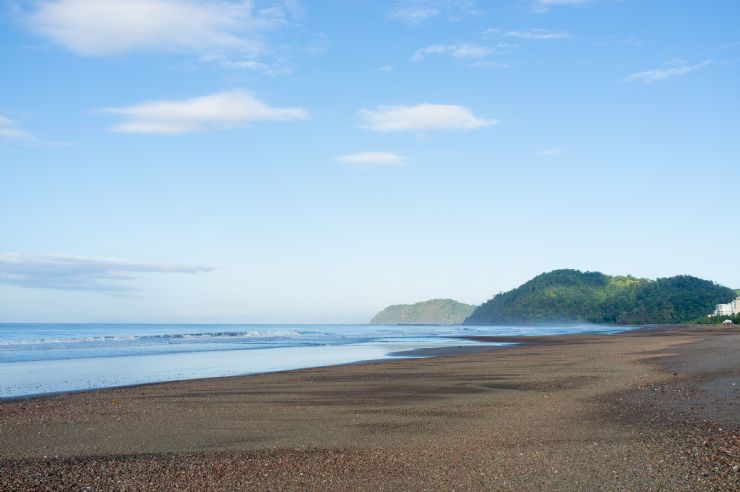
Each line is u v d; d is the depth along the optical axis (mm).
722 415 14117
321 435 13109
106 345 57688
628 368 27453
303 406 17484
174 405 17938
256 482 9359
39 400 19500
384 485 9141
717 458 10102
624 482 9023
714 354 34000
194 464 10508
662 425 13203
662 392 18422
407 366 32031
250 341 72312
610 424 13617
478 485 9078
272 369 32031
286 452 11422
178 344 62000
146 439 12805
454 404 17562
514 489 8852
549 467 9969
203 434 13328
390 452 11312
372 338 85375
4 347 52281
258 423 14703
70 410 17062
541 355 39312
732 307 182500
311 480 9445
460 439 12445
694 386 19422
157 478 9602
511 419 14750
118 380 26484
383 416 15594
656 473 9422
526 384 22391
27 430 13945
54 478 9633
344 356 42906
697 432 12273
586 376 24375
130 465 10469
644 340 62219
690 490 8578
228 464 10484
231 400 19000
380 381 24328
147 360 38844
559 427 13484
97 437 13070
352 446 11914
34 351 46625
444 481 9312
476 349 51312
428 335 102125
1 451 11703
